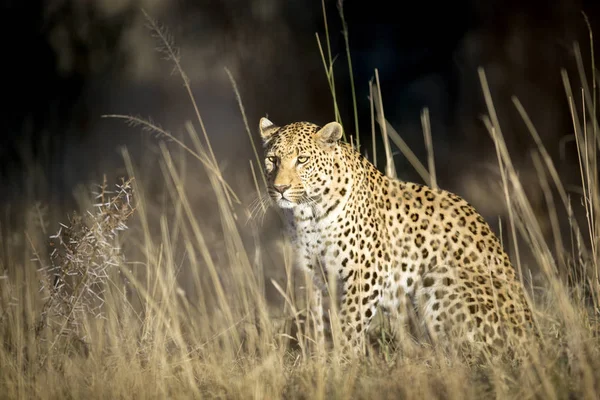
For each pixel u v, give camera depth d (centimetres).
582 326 859
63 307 923
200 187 1750
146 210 1362
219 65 2747
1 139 2131
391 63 2342
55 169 1998
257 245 1166
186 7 2611
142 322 947
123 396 790
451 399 715
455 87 2228
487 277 970
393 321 1010
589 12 1806
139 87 2928
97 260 959
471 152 1967
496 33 1944
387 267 1010
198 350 920
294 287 1112
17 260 1137
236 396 775
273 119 2206
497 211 1631
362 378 786
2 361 859
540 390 720
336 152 991
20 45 2380
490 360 828
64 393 812
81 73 2466
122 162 2030
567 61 1812
